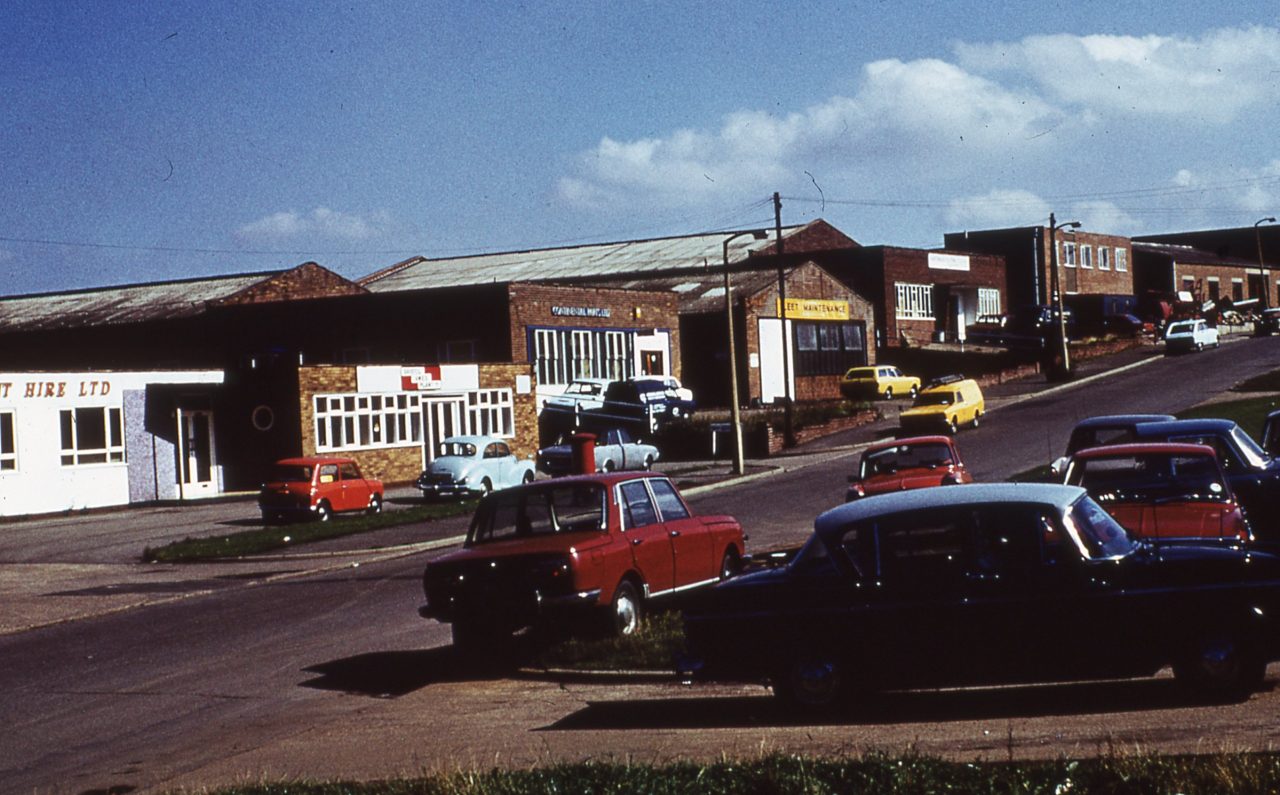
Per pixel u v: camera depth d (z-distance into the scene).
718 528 17.33
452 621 14.59
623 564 14.99
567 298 58.06
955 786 7.71
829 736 10.05
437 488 39.97
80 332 64.69
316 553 28.84
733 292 65.94
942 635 10.60
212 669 16.22
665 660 13.74
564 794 8.19
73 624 21.14
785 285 67.19
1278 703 9.98
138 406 43.00
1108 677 10.48
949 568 10.66
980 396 50.72
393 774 9.97
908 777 7.86
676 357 63.78
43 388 40.22
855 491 23.05
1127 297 90.31
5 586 25.94
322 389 44.78
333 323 59.50
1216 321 94.12
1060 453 39.09
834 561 10.91
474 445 41.03
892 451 23.94
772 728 10.62
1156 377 61.97
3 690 15.82
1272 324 83.69
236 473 45.38
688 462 49.25
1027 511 10.64
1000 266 87.75
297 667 15.91
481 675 14.57
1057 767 7.82
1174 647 10.25
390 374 46.75
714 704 12.04
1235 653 10.15
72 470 40.88
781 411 56.25
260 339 61.22
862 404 58.94
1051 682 10.98
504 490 15.55
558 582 14.21
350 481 36.31
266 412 44.75
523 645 15.97
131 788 10.55
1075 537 10.52
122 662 17.22
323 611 20.52
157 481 43.41
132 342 63.72
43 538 34.28
